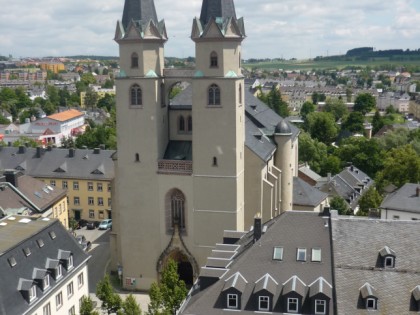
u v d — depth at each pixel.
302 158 174.00
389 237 52.47
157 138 79.31
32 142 195.38
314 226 54.97
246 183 83.31
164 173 79.81
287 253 53.03
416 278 49.59
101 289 64.88
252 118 98.75
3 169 129.00
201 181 78.50
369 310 48.00
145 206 81.56
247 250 54.91
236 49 75.50
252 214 84.06
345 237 52.97
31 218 70.81
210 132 76.88
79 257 70.00
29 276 60.19
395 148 162.25
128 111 79.12
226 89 75.25
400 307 48.09
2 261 57.88
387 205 101.69
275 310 49.72
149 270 83.25
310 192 106.12
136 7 77.12
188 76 79.69
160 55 79.00
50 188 109.88
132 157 80.44
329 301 48.84
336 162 165.88
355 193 139.50
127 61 77.94
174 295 63.56
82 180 126.25
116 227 88.44
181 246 81.19
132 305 61.09
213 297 50.97
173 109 83.00
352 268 50.69
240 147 79.00
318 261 52.00
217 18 74.56
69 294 67.44
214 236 79.75
